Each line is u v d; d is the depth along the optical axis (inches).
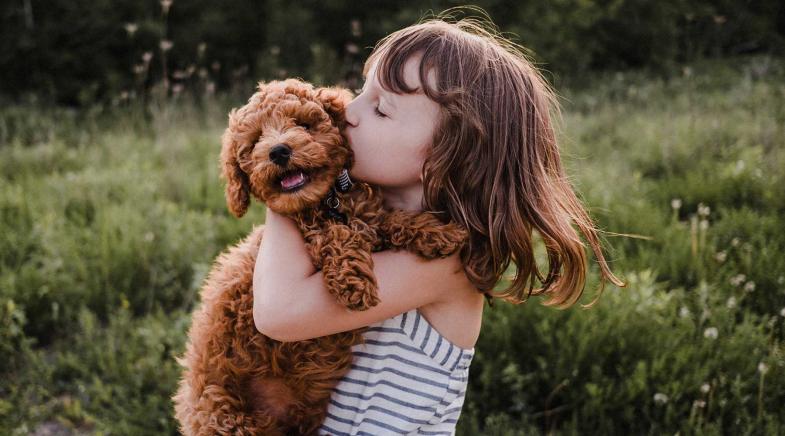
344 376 63.9
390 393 61.8
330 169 58.1
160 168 260.4
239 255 68.5
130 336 149.7
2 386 135.9
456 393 63.9
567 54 482.0
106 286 163.6
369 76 62.6
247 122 59.8
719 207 189.6
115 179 227.9
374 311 58.3
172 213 201.8
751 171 205.8
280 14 468.4
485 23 79.5
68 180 226.5
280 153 55.2
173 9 485.4
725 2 546.9
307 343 62.6
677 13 525.0
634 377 116.8
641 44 522.0
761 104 311.3
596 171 225.1
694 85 398.6
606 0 516.7
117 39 461.4
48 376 135.9
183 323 145.4
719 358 120.9
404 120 59.3
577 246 65.1
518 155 61.8
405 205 63.5
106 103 437.7
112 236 179.3
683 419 111.3
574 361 123.2
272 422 64.7
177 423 123.6
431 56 59.6
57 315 154.9
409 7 479.5
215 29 475.8
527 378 122.0
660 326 129.0
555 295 67.4
